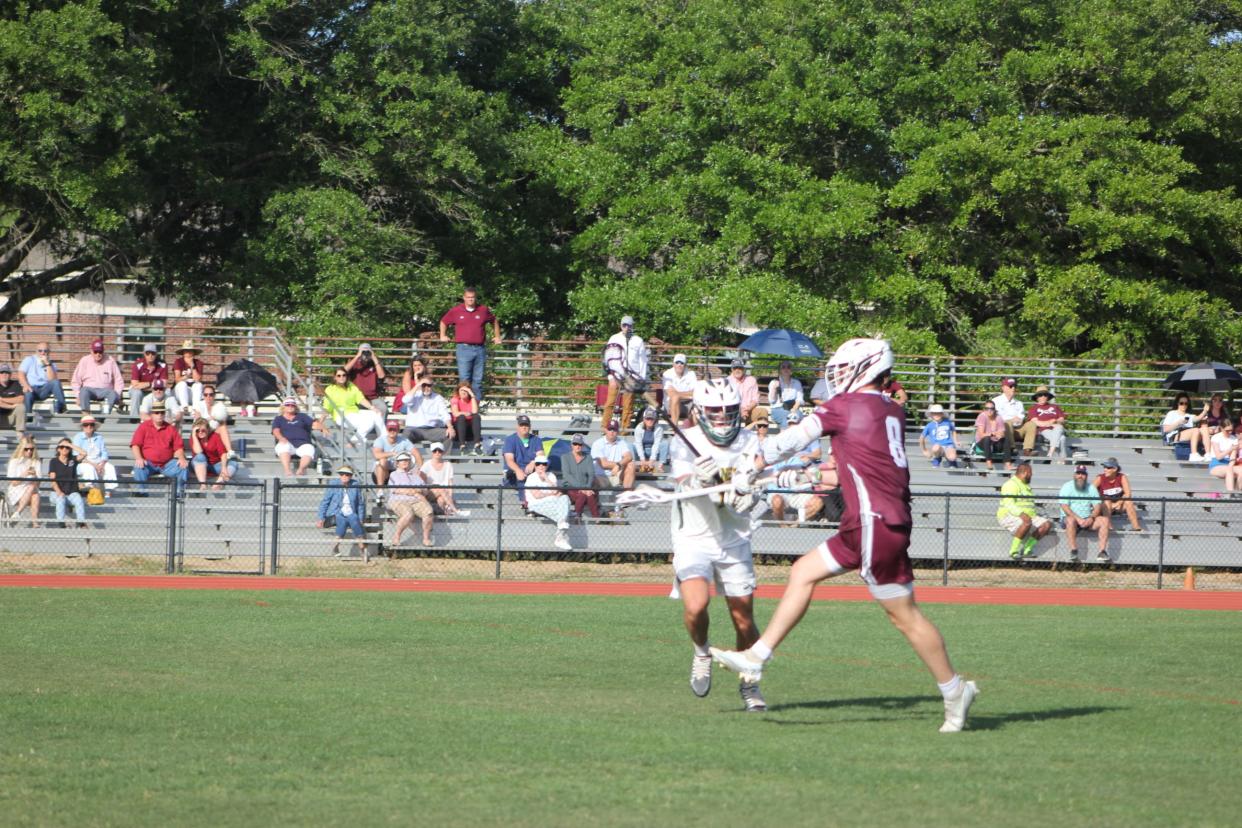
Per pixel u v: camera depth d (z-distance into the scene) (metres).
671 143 105.88
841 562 24.47
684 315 99.44
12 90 88.50
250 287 102.56
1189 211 103.69
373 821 17.23
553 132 113.44
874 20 104.81
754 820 17.23
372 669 33.22
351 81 104.62
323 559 66.50
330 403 80.12
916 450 88.69
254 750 22.00
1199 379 89.31
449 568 66.25
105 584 58.66
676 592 27.34
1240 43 112.38
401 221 110.31
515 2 118.12
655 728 24.27
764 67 105.88
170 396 79.94
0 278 107.81
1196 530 71.88
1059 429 85.38
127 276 109.19
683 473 27.14
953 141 100.25
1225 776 20.09
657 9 112.94
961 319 105.56
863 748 22.16
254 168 109.06
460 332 83.06
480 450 81.75
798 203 100.38
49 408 85.69
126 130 91.25
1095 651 38.53
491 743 22.61
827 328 96.44
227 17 101.12
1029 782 19.48
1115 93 107.00
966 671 33.94
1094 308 105.56
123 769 20.50
